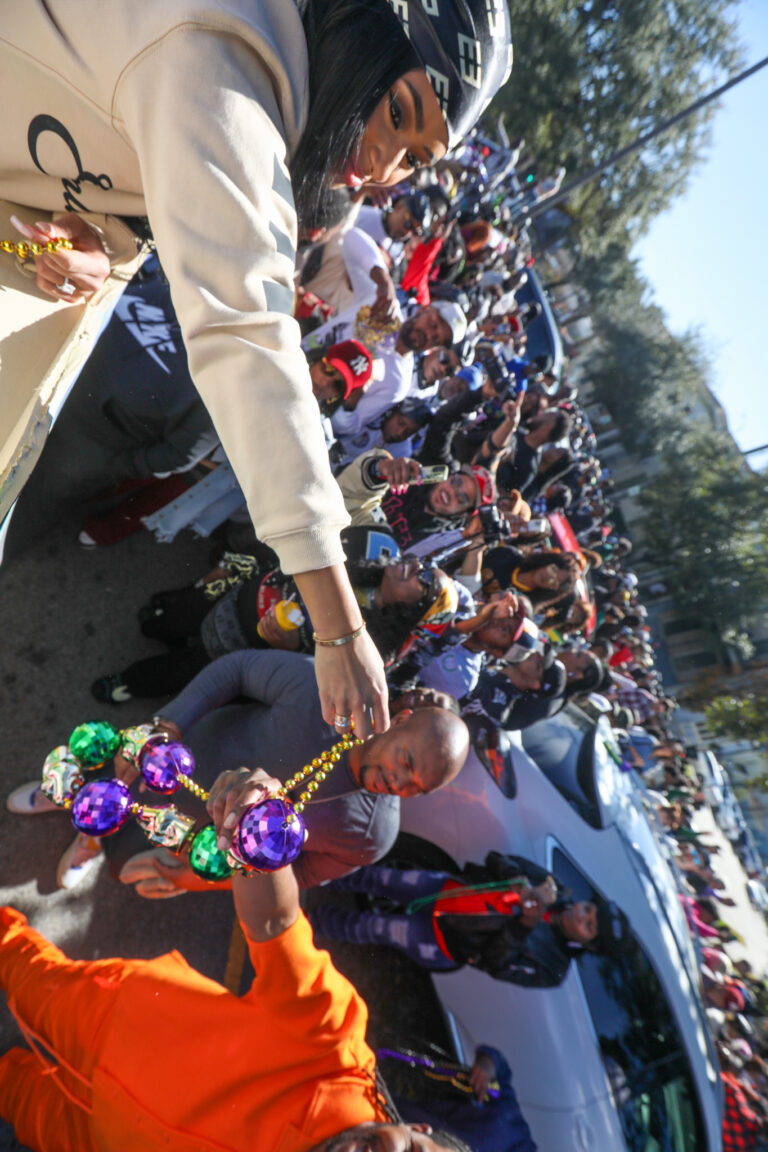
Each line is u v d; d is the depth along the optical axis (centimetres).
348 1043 164
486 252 461
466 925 277
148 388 215
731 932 584
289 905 161
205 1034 173
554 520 513
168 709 206
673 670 2419
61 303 119
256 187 85
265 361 82
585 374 2630
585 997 274
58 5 90
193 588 285
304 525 82
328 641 92
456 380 375
